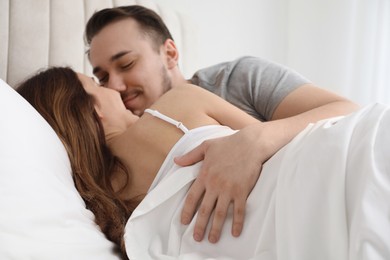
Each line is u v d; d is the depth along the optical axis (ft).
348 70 7.00
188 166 2.64
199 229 2.37
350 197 1.89
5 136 2.20
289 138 2.75
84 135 3.00
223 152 2.55
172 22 6.04
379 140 1.97
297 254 1.90
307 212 1.95
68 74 3.31
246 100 4.23
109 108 3.42
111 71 4.27
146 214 2.51
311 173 2.02
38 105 3.11
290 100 3.88
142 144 2.97
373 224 1.69
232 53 7.31
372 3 6.65
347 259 1.79
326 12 7.15
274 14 7.48
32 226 2.05
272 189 2.27
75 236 2.22
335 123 2.36
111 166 3.00
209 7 7.07
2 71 4.65
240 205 2.35
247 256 2.24
